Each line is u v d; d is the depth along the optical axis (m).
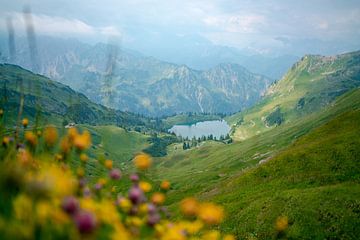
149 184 4.04
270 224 31.33
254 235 31.33
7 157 4.03
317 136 64.25
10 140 4.49
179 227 3.56
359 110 67.62
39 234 2.59
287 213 31.11
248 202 41.25
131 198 3.70
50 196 2.53
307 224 29.28
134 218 3.56
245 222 33.59
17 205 2.51
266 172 51.03
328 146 49.62
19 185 2.55
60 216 2.58
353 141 48.91
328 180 42.75
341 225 28.64
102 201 3.39
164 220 3.92
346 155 46.34
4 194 2.57
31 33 4.66
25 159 3.79
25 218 2.54
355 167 44.09
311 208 30.81
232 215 37.38
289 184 44.88
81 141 4.05
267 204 34.31
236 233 32.62
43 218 2.55
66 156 4.01
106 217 3.23
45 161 3.76
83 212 2.57
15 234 2.52
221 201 46.56
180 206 3.71
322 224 29.03
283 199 33.97
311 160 48.28
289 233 29.03
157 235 3.51
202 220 3.59
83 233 2.47
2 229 2.52
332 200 31.31
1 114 4.87
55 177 2.66
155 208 3.79
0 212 2.61
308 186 43.22
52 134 4.08
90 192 3.62
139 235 3.48
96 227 2.56
